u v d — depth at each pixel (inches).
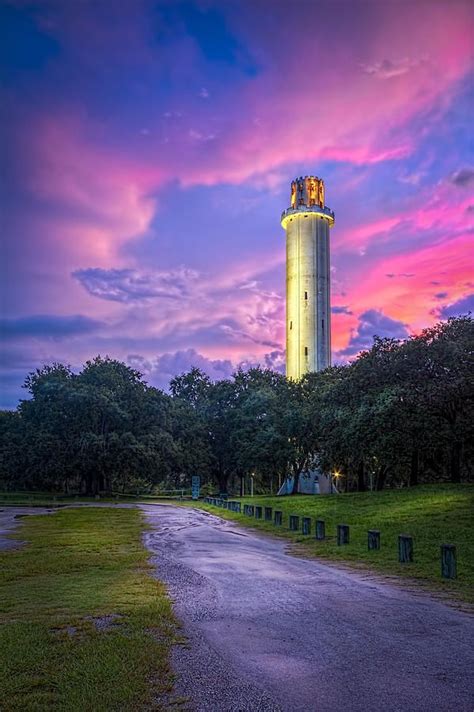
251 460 3115.2
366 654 349.7
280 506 1722.4
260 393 3358.8
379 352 1870.1
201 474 3627.0
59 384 3164.4
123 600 486.0
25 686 292.0
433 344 1699.1
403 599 508.1
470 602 497.7
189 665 327.9
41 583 571.2
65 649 345.1
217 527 1284.4
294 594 527.5
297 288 3582.7
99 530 1197.1
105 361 3523.6
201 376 4259.4
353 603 490.3
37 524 1357.0
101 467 2972.4
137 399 3284.9
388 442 1684.3
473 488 1473.9
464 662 335.6
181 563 719.7
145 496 3134.8
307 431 2620.6
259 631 399.2
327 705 275.3
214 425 3661.4
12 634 376.2
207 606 474.9
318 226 3631.9
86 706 266.7
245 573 645.9
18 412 3641.7
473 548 772.6
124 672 307.6
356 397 1875.0
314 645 366.9
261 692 289.9
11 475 3198.8
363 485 2156.7
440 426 1718.8
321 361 3499.0
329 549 848.3
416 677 311.1
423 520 1045.8
